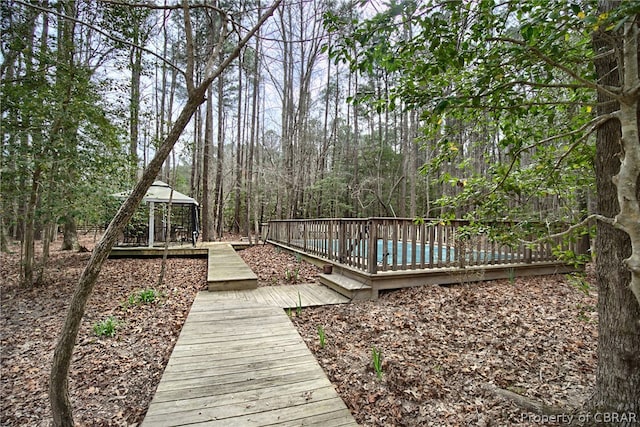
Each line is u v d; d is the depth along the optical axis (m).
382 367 2.88
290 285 5.98
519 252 5.82
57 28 5.69
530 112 2.51
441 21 1.71
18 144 5.10
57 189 5.60
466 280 5.45
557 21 1.50
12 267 7.80
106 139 6.03
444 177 3.10
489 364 2.94
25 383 2.73
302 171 16.80
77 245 10.98
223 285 5.53
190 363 2.81
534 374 2.76
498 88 1.71
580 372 2.77
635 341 1.75
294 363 2.83
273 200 19.72
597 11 1.63
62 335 1.75
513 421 2.15
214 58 2.08
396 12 1.71
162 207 11.80
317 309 4.52
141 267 8.28
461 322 3.90
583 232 2.63
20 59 5.39
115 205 6.89
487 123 2.82
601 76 1.86
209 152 15.48
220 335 3.46
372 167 20.83
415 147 15.86
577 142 2.04
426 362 2.98
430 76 2.00
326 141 20.23
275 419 2.05
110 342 3.46
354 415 2.24
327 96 18.61
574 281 2.98
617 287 1.82
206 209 15.07
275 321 3.91
